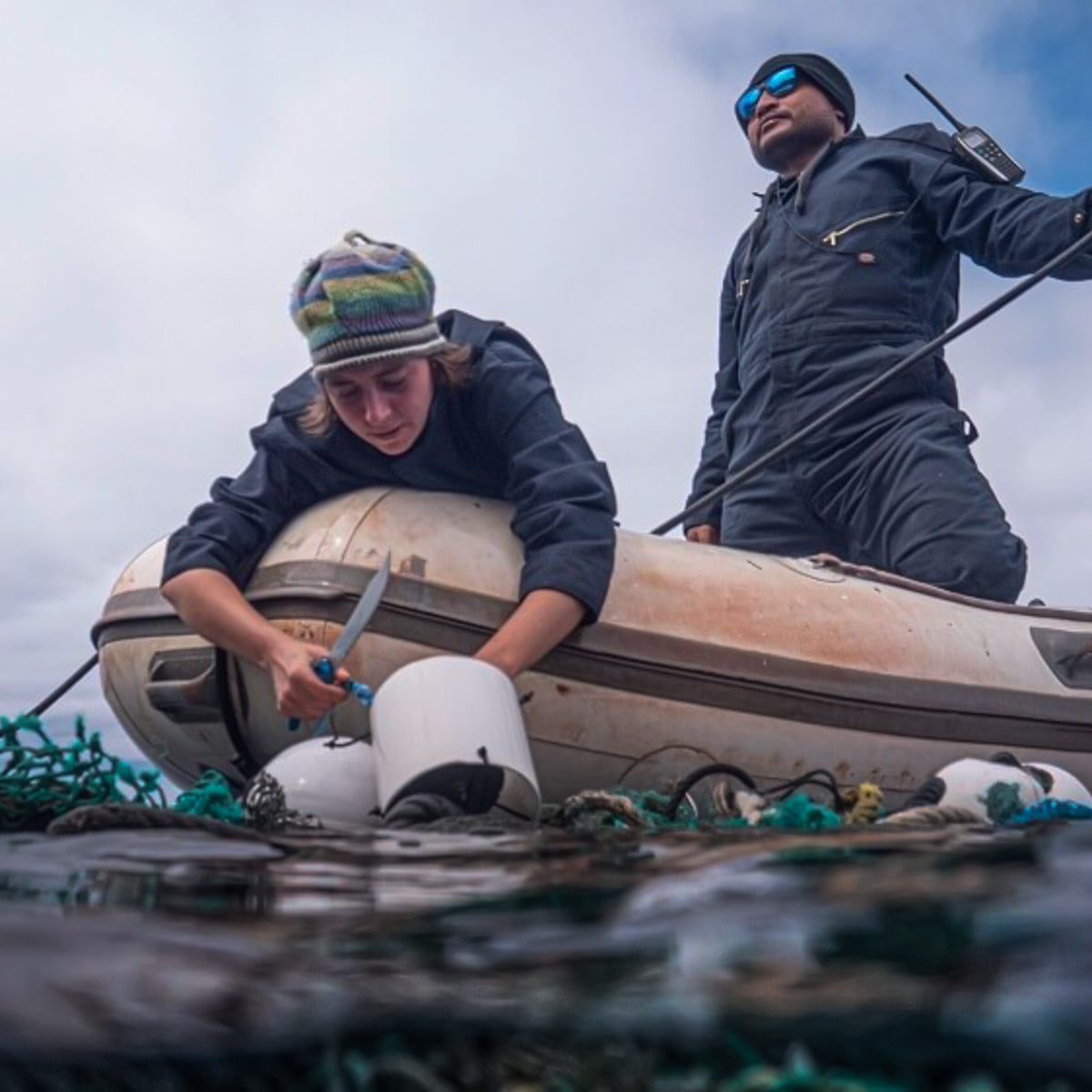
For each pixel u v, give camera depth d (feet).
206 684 10.98
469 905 4.40
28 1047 3.21
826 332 14.60
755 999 3.34
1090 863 4.63
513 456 10.72
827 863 4.89
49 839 6.05
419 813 8.08
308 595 10.46
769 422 14.99
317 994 3.51
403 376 10.36
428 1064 3.18
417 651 10.48
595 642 10.69
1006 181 14.32
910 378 14.28
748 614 11.39
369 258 10.25
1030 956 3.51
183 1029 3.31
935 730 11.80
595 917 4.13
